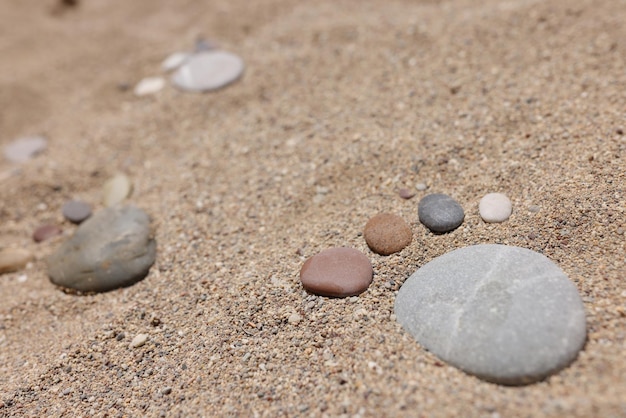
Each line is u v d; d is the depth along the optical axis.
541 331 0.29
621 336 0.29
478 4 0.55
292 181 0.43
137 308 0.37
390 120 0.45
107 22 0.67
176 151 0.48
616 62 0.44
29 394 0.34
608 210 0.35
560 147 0.39
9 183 0.48
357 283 0.34
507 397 0.28
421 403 0.29
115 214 0.43
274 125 0.48
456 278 0.32
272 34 0.58
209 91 0.52
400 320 0.33
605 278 0.32
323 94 0.49
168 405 0.32
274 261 0.38
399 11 0.57
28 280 0.42
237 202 0.42
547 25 0.49
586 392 0.28
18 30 0.67
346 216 0.39
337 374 0.31
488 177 0.39
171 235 0.41
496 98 0.44
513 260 0.32
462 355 0.30
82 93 0.57
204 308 0.36
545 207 0.36
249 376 0.32
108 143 0.50
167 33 0.63
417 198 0.39
